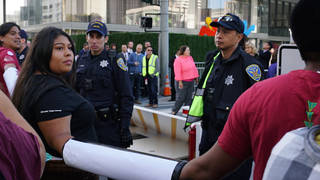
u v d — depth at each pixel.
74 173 1.83
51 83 1.86
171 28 27.97
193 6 28.81
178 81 8.57
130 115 3.13
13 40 3.74
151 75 10.24
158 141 5.26
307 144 0.79
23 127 1.18
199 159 1.21
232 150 1.15
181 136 5.14
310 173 0.77
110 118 3.05
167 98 12.32
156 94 10.44
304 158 0.79
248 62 2.50
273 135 1.04
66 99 1.85
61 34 1.99
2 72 2.69
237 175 2.37
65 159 1.56
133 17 28.84
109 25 27.78
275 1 32.66
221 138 1.18
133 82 11.48
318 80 1.02
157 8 28.56
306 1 1.00
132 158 1.32
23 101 1.83
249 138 1.13
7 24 3.69
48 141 1.76
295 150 0.82
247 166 2.38
